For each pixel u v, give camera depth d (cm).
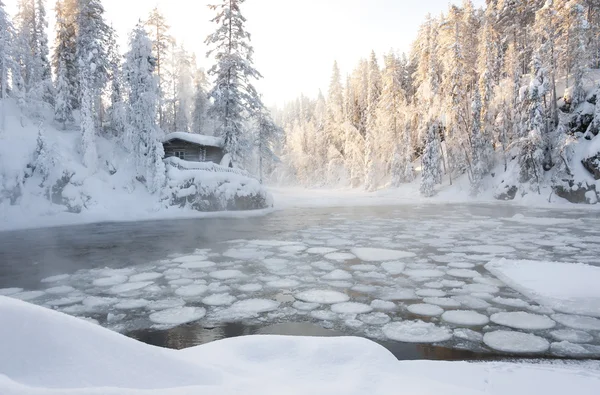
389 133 5150
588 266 1056
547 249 1373
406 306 781
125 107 2897
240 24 3359
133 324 687
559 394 373
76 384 231
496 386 393
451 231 1864
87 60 2744
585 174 3138
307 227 2089
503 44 5056
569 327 651
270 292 892
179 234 1848
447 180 4462
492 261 1147
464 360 523
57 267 1161
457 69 3856
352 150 6031
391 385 340
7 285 962
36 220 2181
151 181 2697
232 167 3288
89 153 2639
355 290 904
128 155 2880
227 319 710
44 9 3669
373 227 2056
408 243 1557
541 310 743
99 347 269
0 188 2209
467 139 4066
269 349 420
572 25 3419
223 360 384
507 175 3716
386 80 5225
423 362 466
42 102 3128
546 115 3481
